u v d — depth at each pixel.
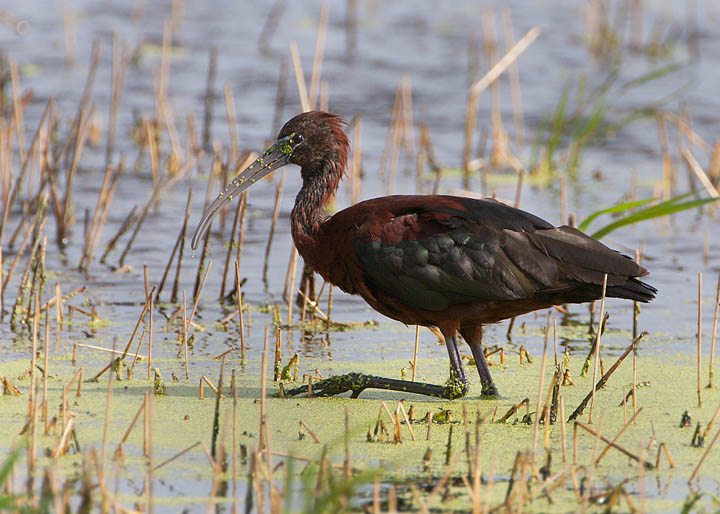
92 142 21.03
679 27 32.12
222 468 8.19
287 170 20.41
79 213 17.17
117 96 20.22
